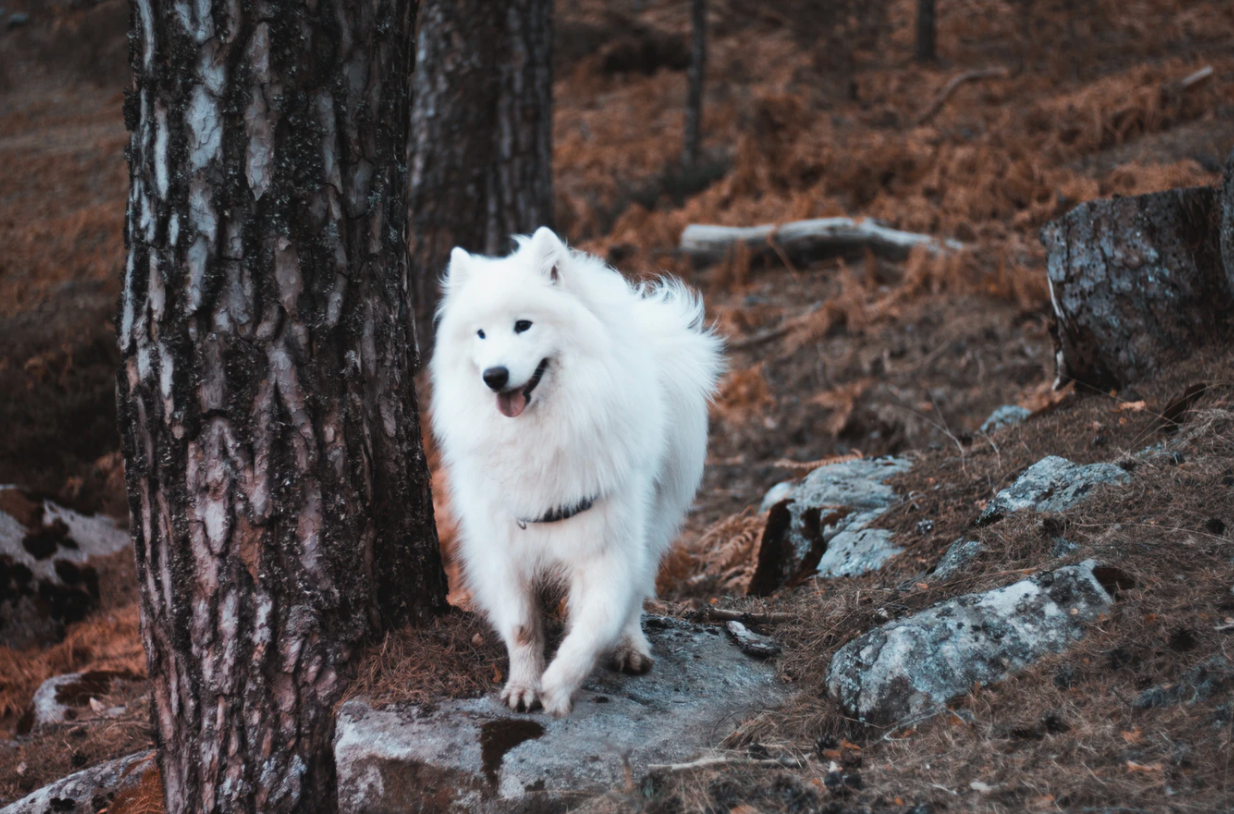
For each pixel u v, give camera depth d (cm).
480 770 246
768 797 225
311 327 279
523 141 802
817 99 1320
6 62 2062
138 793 319
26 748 419
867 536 414
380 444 300
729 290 970
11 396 865
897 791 216
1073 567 272
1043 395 605
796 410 753
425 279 808
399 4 298
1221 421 336
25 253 1376
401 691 280
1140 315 450
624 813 227
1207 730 206
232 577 274
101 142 1831
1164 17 1398
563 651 271
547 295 275
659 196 1239
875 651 265
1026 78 1270
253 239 270
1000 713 237
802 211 1018
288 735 276
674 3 2225
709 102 1673
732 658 319
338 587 284
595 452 271
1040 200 909
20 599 602
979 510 381
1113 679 235
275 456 275
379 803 250
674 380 331
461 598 506
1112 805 193
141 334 272
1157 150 930
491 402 277
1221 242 406
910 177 1024
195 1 260
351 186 286
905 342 782
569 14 2112
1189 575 261
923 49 1501
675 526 347
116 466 774
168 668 282
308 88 272
